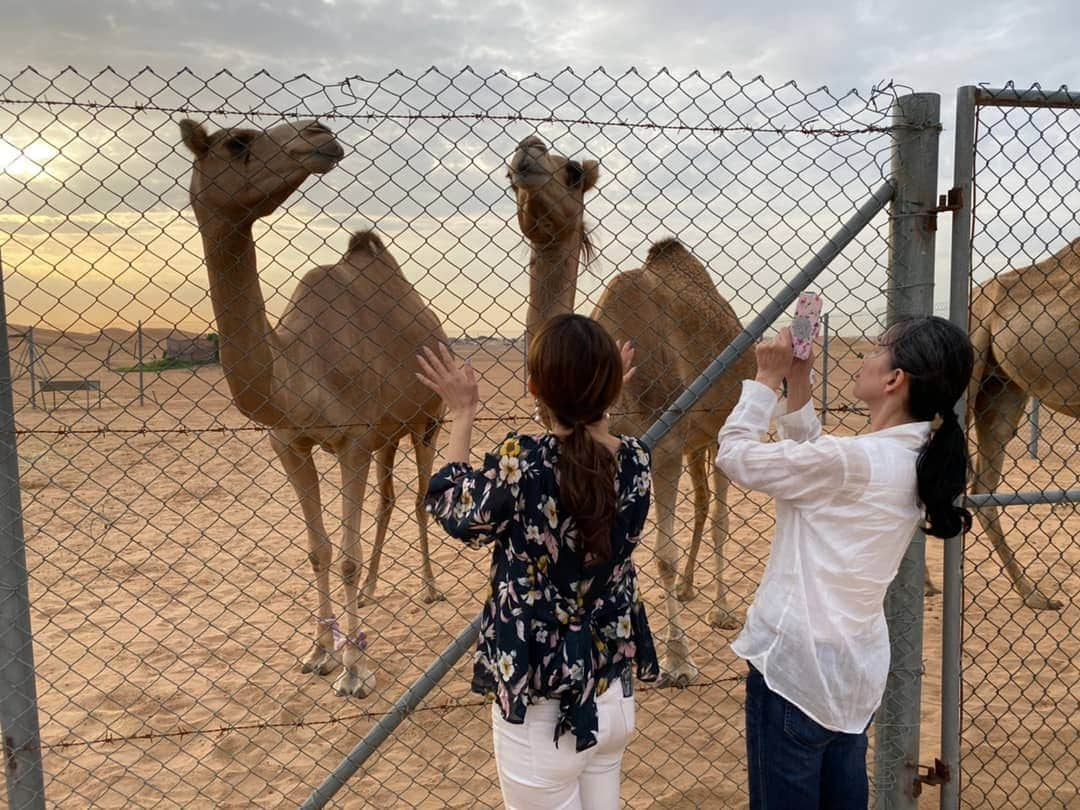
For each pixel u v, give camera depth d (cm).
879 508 233
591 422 215
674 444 518
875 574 236
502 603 217
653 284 530
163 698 505
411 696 287
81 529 927
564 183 438
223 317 400
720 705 492
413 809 386
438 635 602
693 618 630
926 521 247
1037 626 613
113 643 598
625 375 235
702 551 805
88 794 401
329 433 503
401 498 1110
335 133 280
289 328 492
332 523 952
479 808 385
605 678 223
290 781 412
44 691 516
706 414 569
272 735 458
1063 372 608
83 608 673
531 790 225
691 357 546
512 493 212
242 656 573
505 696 214
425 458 659
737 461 241
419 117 275
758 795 251
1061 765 425
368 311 527
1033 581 711
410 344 564
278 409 446
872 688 242
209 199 380
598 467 209
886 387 242
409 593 701
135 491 1126
